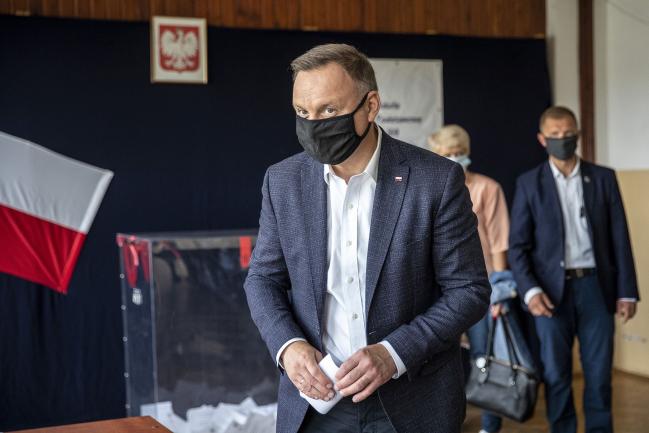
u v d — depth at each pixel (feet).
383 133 6.40
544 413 16.03
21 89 14.74
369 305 6.06
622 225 12.58
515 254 12.62
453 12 17.80
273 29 16.34
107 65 15.24
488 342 12.69
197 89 15.85
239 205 16.21
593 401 12.51
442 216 6.13
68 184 15.10
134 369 12.50
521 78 18.26
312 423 6.40
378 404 6.22
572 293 12.51
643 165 17.94
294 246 6.31
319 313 6.16
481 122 17.99
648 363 18.34
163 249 11.19
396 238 6.09
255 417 11.60
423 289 6.25
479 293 6.19
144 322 11.68
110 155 15.34
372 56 17.13
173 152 15.75
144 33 15.44
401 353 5.85
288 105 16.46
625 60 18.24
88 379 15.35
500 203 13.84
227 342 11.49
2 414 14.84
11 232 14.82
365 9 17.10
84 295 15.30
